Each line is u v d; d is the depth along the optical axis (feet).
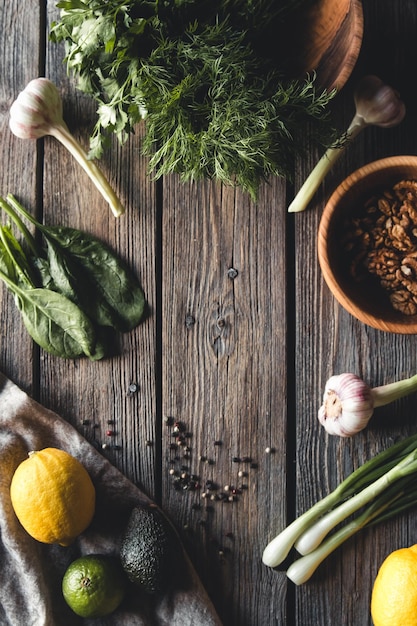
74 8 3.01
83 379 3.35
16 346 3.35
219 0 3.10
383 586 3.07
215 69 2.99
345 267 3.25
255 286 3.34
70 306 3.24
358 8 3.03
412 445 3.22
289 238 3.35
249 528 3.32
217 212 3.34
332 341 3.32
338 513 3.21
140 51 3.06
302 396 3.32
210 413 3.34
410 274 3.18
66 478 3.09
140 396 3.34
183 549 3.25
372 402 3.18
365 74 3.32
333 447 3.31
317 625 3.29
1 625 3.22
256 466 3.32
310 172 3.33
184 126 3.03
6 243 3.24
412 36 3.33
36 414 3.27
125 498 3.29
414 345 3.31
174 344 3.34
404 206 3.20
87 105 3.35
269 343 3.33
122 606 3.25
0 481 3.24
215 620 3.21
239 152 2.97
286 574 3.29
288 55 3.23
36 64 3.36
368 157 3.33
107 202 3.35
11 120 3.26
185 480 3.33
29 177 3.36
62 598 3.26
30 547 3.23
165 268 3.34
